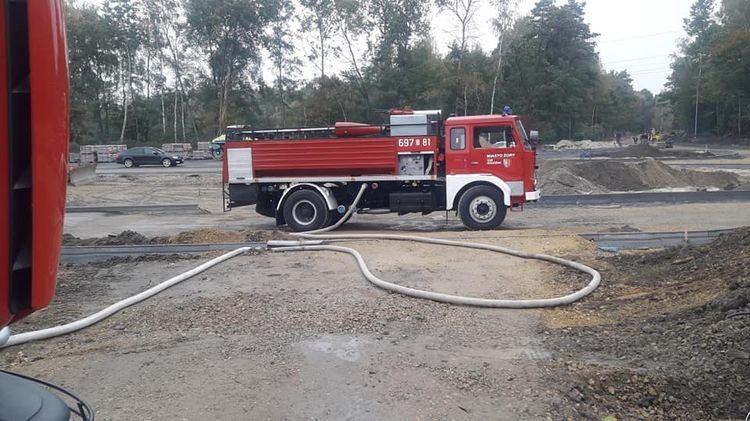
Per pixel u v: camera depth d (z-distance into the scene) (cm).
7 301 164
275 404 437
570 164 2573
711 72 7381
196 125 6788
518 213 1708
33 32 160
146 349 556
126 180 3244
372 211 1438
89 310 704
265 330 601
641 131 11756
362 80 5972
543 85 7088
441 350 547
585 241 1084
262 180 1422
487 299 703
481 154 1342
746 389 445
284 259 970
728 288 621
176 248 1069
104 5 6612
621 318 641
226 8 6047
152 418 415
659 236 1076
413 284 793
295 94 6544
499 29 5903
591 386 464
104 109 6975
